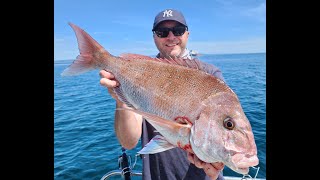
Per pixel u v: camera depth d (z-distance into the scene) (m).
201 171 0.79
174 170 0.80
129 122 0.78
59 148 2.25
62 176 1.72
